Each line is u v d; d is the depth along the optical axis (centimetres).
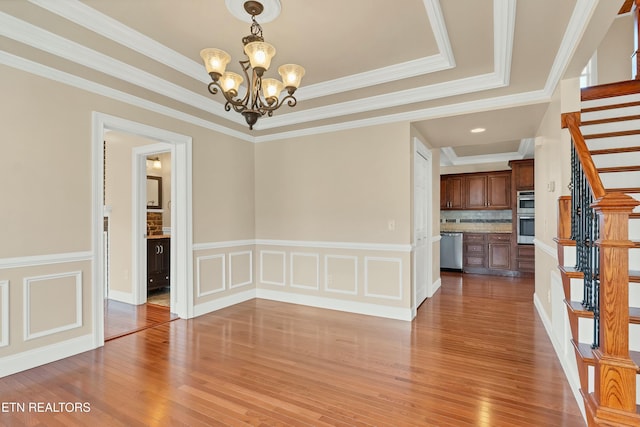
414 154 400
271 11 217
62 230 273
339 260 419
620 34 388
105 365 262
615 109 321
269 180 470
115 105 308
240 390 226
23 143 251
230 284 437
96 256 295
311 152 439
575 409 203
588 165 197
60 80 271
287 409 204
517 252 650
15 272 248
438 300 467
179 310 387
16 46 230
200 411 201
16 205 248
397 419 194
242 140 461
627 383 149
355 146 409
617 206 151
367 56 281
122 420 192
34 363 256
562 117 273
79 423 189
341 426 188
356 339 318
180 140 371
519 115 353
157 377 243
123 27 236
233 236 444
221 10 218
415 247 407
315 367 259
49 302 266
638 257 228
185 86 325
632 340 189
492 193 688
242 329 346
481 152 668
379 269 394
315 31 243
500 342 309
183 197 379
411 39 255
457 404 209
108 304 443
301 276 445
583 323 200
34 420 192
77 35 234
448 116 357
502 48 242
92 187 291
